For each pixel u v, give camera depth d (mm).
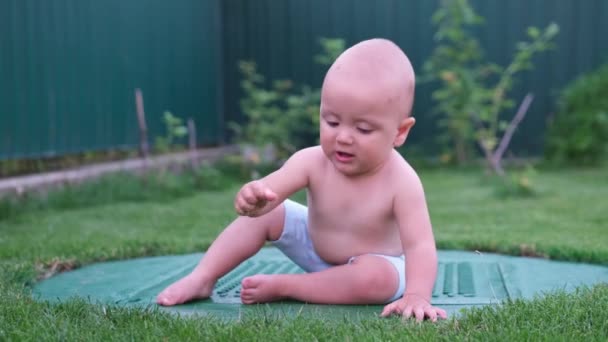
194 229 4289
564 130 7621
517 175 5930
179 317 2068
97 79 5887
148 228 4312
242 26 7930
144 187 5758
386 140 2213
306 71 7898
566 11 7730
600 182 6430
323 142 2258
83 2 5715
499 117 7879
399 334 1919
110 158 6242
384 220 2371
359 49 2232
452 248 3619
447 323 2039
